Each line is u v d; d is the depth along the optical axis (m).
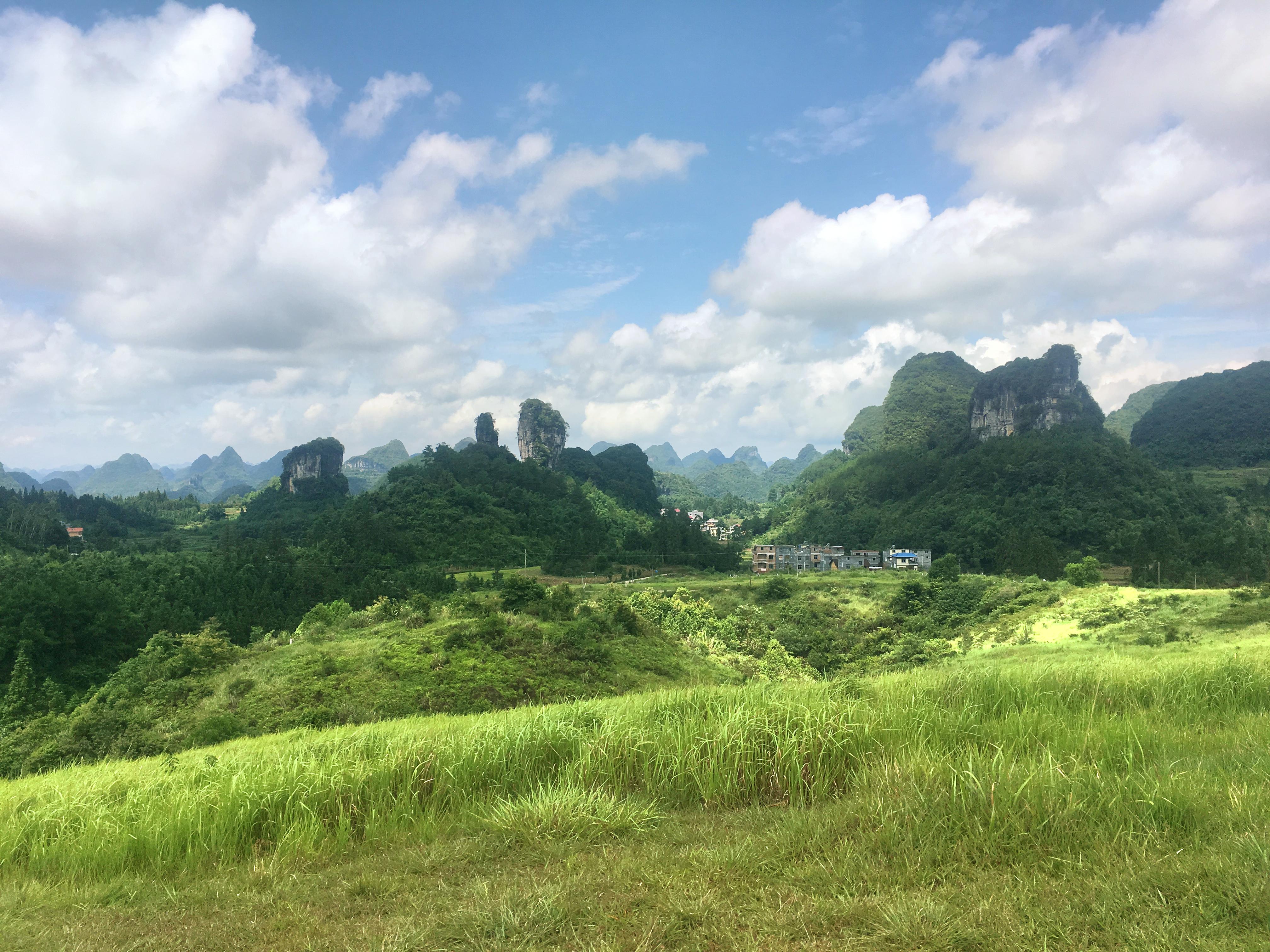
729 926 3.68
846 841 4.63
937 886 4.03
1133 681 9.00
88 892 5.45
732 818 5.70
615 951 3.49
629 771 6.78
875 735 6.78
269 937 4.20
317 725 24.67
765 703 7.71
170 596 65.06
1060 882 3.86
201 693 28.77
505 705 27.56
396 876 4.95
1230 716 7.69
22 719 34.56
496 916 3.91
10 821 7.07
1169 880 3.66
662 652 37.75
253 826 6.37
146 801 7.09
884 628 65.12
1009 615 56.97
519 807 5.92
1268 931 3.16
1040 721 7.20
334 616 47.53
